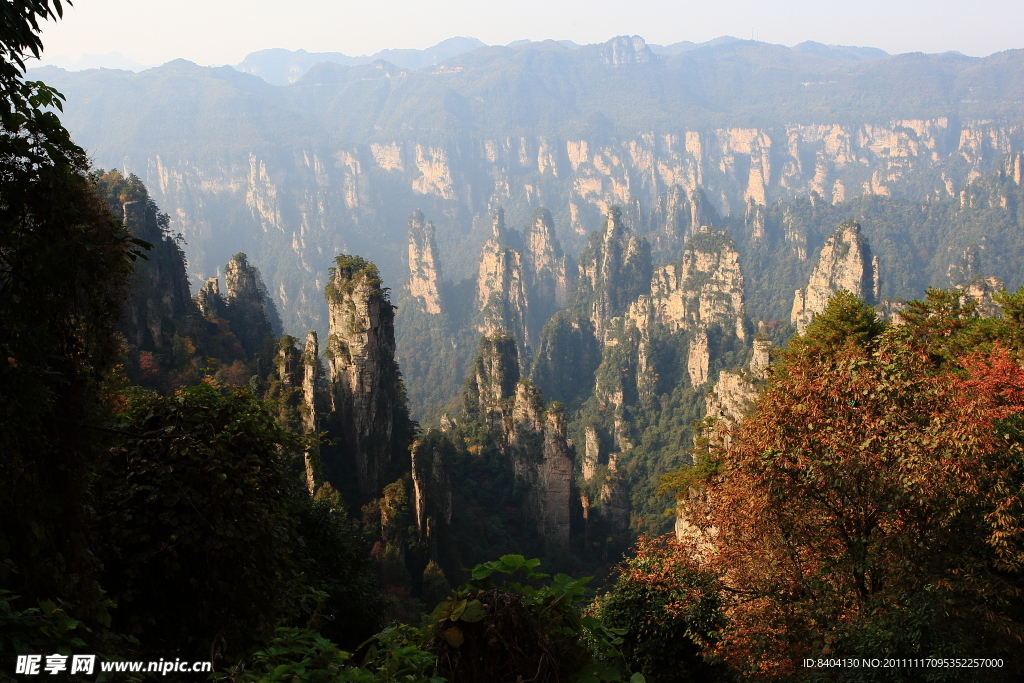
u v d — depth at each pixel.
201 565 15.59
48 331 11.06
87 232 11.48
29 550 10.67
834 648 19.14
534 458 102.19
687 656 27.23
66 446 11.48
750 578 23.16
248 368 90.00
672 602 25.88
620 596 28.03
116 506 15.31
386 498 69.19
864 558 21.05
